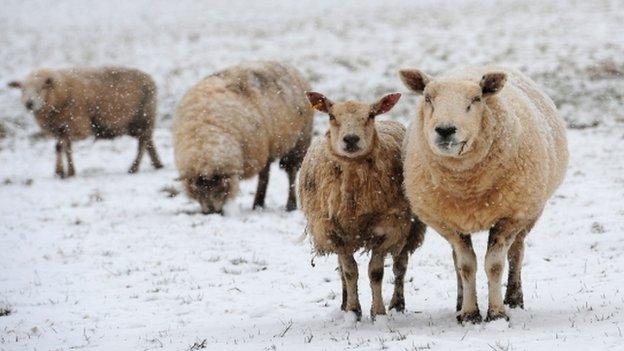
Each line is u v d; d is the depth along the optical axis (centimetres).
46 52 4775
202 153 1692
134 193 2059
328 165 905
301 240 992
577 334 748
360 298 1090
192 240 1513
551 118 986
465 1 6022
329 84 3403
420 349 736
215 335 930
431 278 1166
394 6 6147
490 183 834
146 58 4381
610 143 2250
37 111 2292
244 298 1134
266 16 6138
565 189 1736
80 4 7244
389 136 966
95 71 2370
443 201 855
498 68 1020
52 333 995
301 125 1847
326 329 910
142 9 6969
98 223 1700
